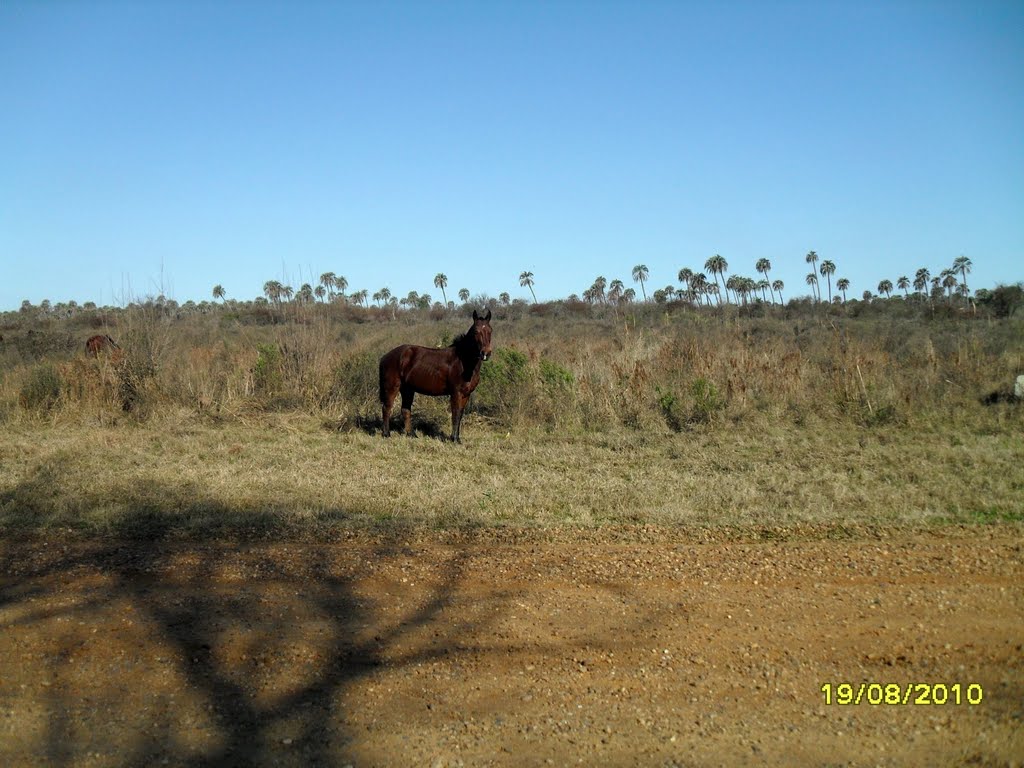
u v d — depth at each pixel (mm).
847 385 15562
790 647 5270
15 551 7098
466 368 13664
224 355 18484
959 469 10945
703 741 4227
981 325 30844
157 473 10477
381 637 5352
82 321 37844
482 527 7969
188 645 5195
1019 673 4938
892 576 6516
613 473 10969
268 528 7859
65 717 4395
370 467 11172
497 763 4000
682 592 6152
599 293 55938
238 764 3990
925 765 4027
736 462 11609
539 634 5418
